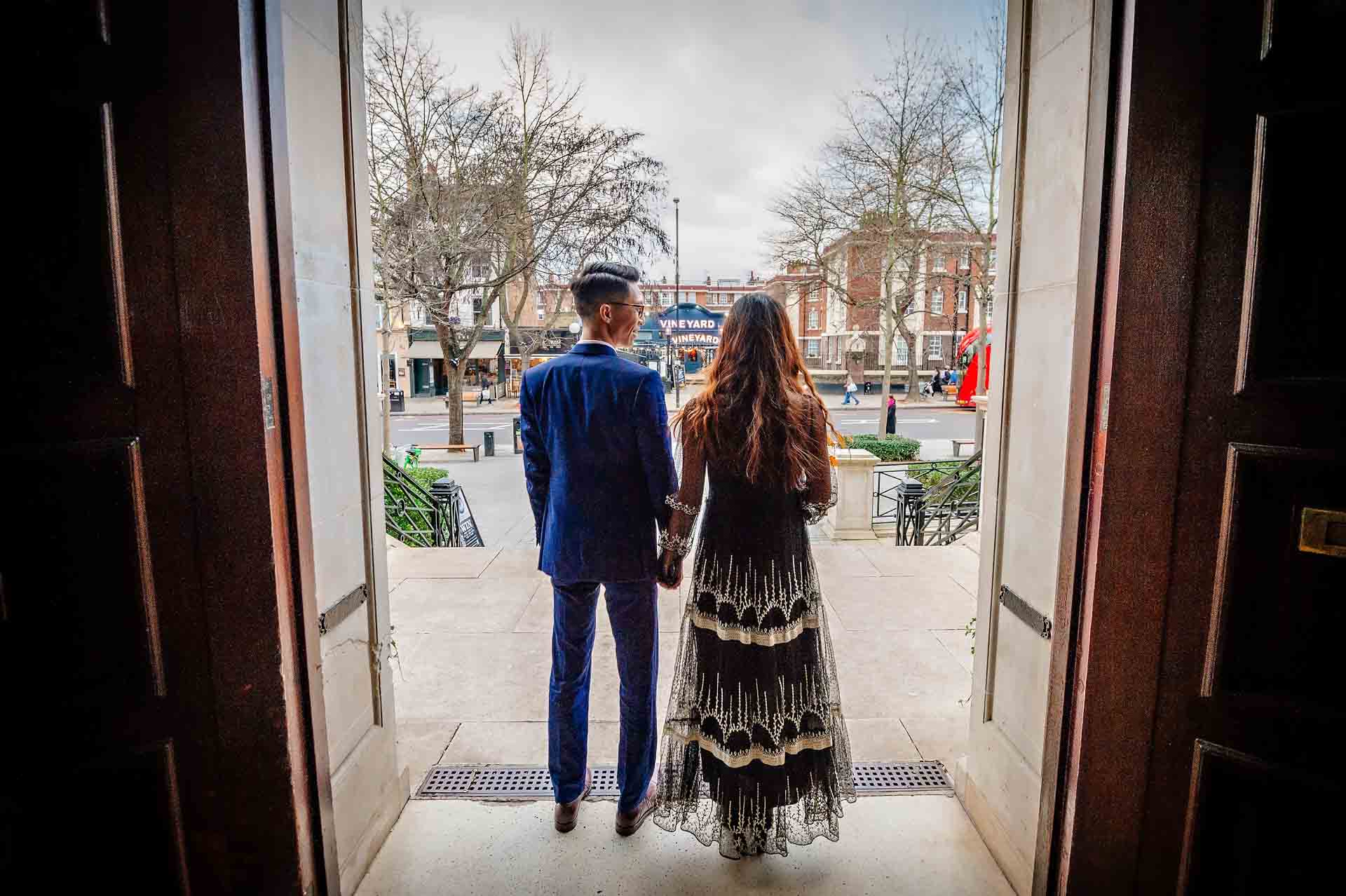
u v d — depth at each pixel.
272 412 1.30
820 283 23.11
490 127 12.77
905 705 3.01
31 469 1.17
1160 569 1.32
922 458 15.78
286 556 1.36
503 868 1.92
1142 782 1.39
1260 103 1.17
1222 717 1.32
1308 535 1.21
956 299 29.73
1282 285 1.19
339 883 1.56
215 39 1.17
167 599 1.27
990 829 1.97
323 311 1.71
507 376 35.88
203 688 1.30
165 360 1.21
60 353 1.17
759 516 1.74
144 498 1.23
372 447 1.98
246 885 1.38
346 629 1.84
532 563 5.05
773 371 1.71
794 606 1.76
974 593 4.43
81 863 1.28
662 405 1.87
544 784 2.35
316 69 1.67
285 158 1.33
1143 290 1.26
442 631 3.85
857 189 18.70
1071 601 1.42
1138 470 1.31
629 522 1.88
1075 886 1.45
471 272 16.16
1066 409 1.60
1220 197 1.21
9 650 1.19
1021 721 1.84
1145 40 1.21
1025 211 1.81
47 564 1.19
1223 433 1.26
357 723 1.91
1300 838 1.28
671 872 1.90
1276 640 1.27
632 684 1.98
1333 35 1.11
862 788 2.29
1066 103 1.60
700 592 1.81
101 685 1.25
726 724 1.78
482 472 12.88
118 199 1.17
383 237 12.38
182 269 1.20
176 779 1.31
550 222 14.04
